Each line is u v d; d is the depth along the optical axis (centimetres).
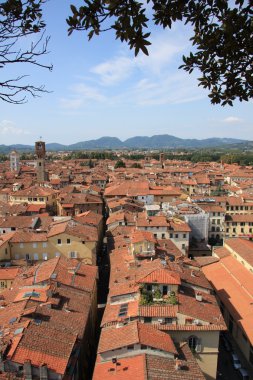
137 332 4903
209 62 1645
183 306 5659
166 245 9681
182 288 6366
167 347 4806
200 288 6612
